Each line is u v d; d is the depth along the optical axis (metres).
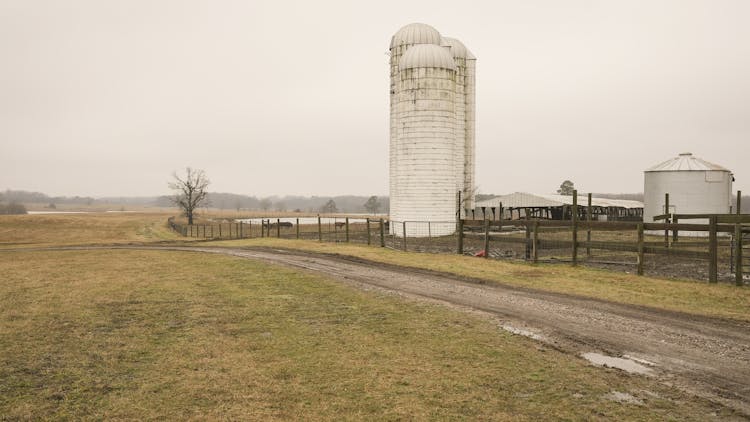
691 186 44.69
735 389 7.74
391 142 50.88
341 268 21.58
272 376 8.45
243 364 9.06
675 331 10.96
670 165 45.81
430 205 43.62
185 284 17.94
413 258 24.25
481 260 23.22
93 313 13.27
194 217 120.56
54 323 12.22
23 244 45.12
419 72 43.28
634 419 6.71
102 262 25.86
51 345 10.33
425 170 43.53
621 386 7.88
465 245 32.69
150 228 75.62
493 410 7.07
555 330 11.16
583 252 28.03
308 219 127.56
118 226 80.06
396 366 8.90
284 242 36.44
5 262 26.64
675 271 20.72
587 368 8.70
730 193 47.44
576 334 10.81
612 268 21.41
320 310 13.38
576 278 18.12
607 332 10.95
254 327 11.66
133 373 8.65
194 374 8.57
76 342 10.54
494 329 11.28
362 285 17.28
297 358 9.38
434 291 16.00
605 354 9.48
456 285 17.09
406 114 43.91
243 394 7.71
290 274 19.98
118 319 12.58
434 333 11.01
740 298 14.26
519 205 58.34
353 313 12.99
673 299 14.30
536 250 22.03
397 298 14.92
